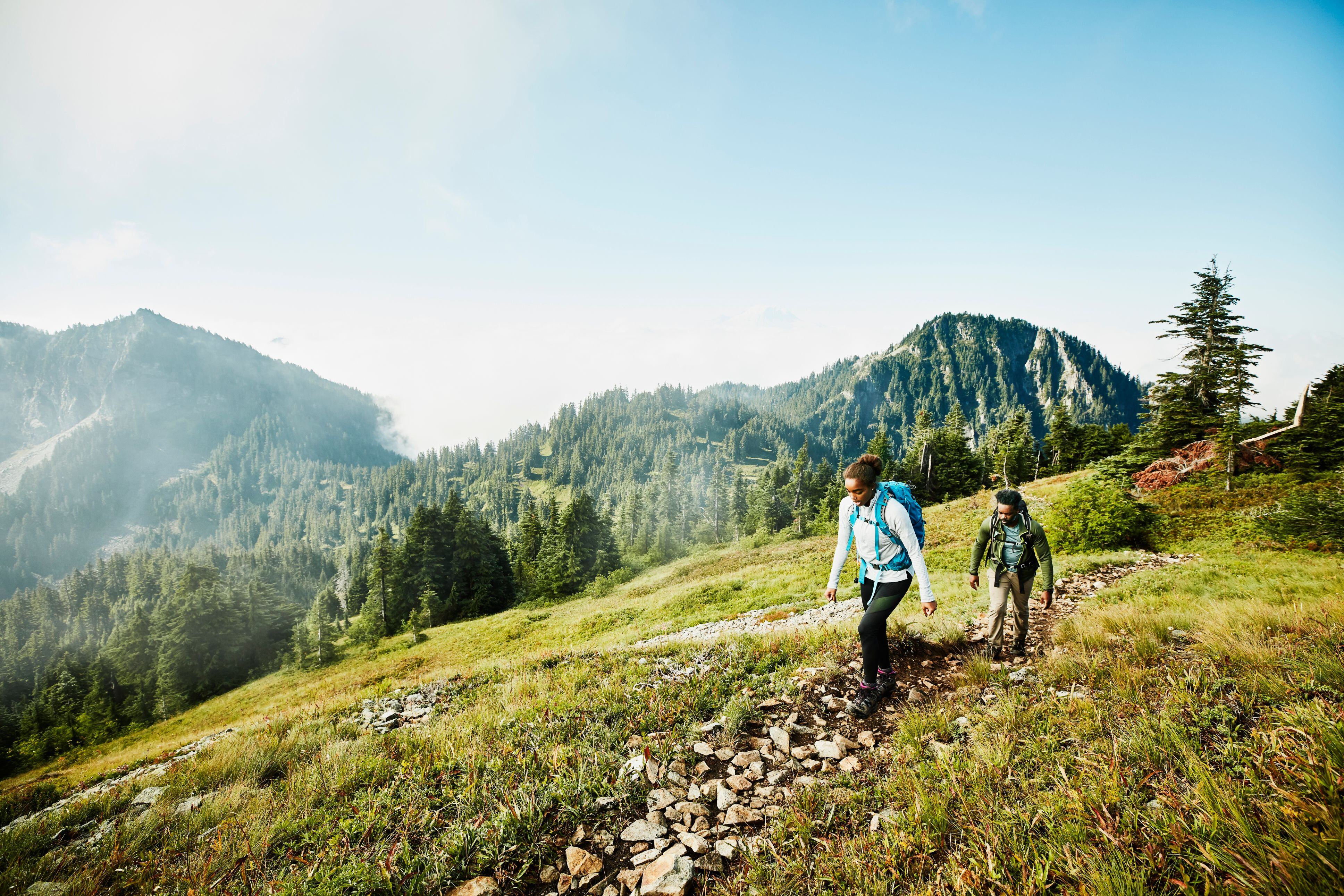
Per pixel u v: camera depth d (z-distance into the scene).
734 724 4.29
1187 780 2.48
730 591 24.83
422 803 3.48
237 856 3.15
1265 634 4.67
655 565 62.31
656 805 3.31
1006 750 3.19
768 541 58.47
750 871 2.56
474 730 5.01
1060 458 60.09
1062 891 2.01
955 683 5.04
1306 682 3.25
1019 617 5.72
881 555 4.62
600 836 3.05
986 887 2.14
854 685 5.13
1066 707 3.71
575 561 55.38
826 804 3.08
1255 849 1.88
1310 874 1.76
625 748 4.10
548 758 3.92
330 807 3.73
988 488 58.28
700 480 150.25
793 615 14.84
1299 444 23.48
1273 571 10.21
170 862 3.36
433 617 50.28
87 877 3.24
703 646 7.90
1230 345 31.67
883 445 61.88
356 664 39.62
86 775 8.47
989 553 5.84
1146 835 2.15
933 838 2.52
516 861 2.87
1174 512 20.81
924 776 3.14
